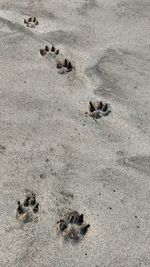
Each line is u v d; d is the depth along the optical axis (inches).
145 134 64.3
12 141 62.2
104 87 69.9
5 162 60.1
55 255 52.7
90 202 57.0
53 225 54.8
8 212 55.6
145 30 80.9
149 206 57.2
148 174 60.0
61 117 65.4
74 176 59.3
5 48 74.0
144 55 75.9
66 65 71.8
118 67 73.2
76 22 80.8
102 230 54.7
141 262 52.8
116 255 53.0
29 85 69.1
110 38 78.5
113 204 57.1
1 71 70.6
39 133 63.4
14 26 77.9
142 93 69.6
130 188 58.6
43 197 57.1
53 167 60.0
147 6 86.0
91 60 74.0
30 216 55.4
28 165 60.0
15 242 53.4
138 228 55.2
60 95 68.3
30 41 75.7
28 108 66.1
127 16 83.3
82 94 68.8
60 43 76.2
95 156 61.5
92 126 64.7
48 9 83.0
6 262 52.0
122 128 64.8
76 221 54.8
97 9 84.0
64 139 63.0
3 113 65.2
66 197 57.3
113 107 67.2
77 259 52.5
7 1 83.8
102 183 58.9
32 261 52.2
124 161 61.1
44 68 71.9
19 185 58.1
